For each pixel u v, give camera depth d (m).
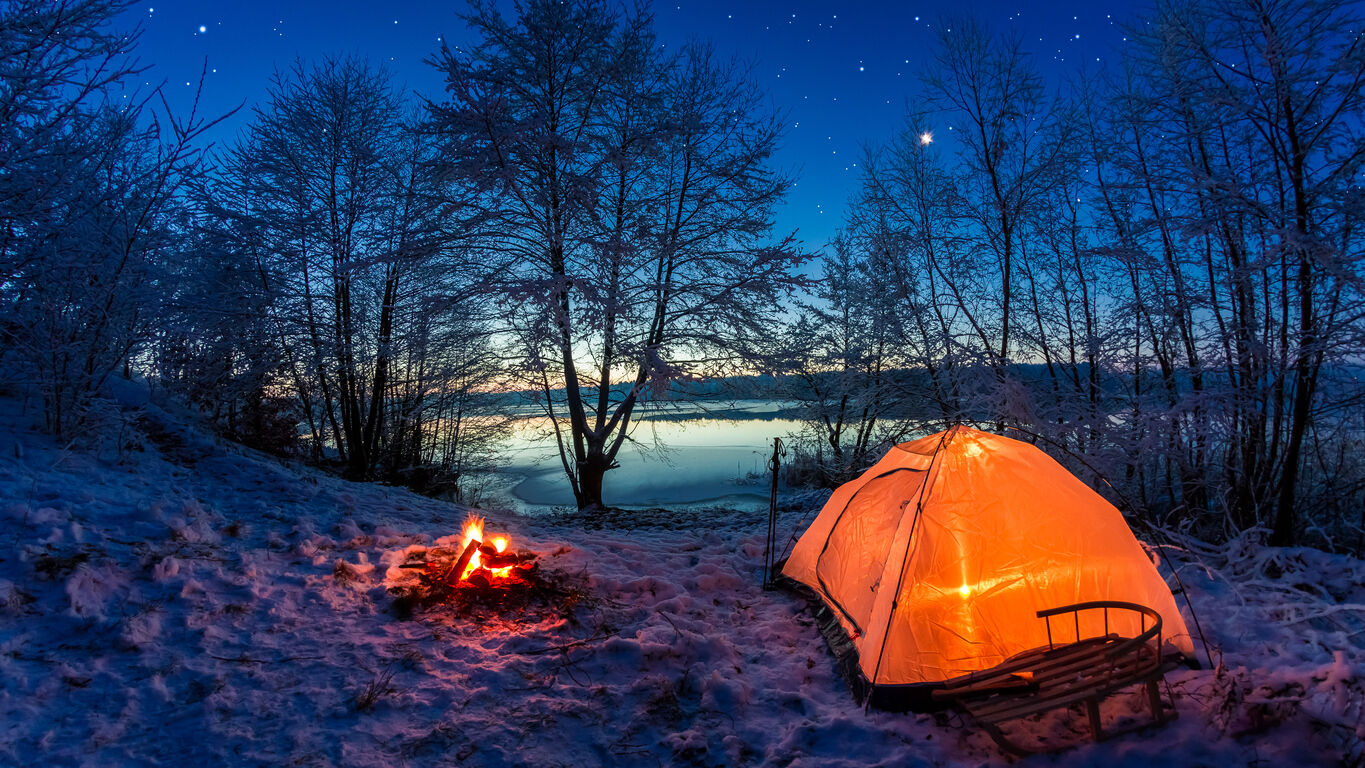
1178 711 3.36
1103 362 8.91
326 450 17.14
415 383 15.46
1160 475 8.88
